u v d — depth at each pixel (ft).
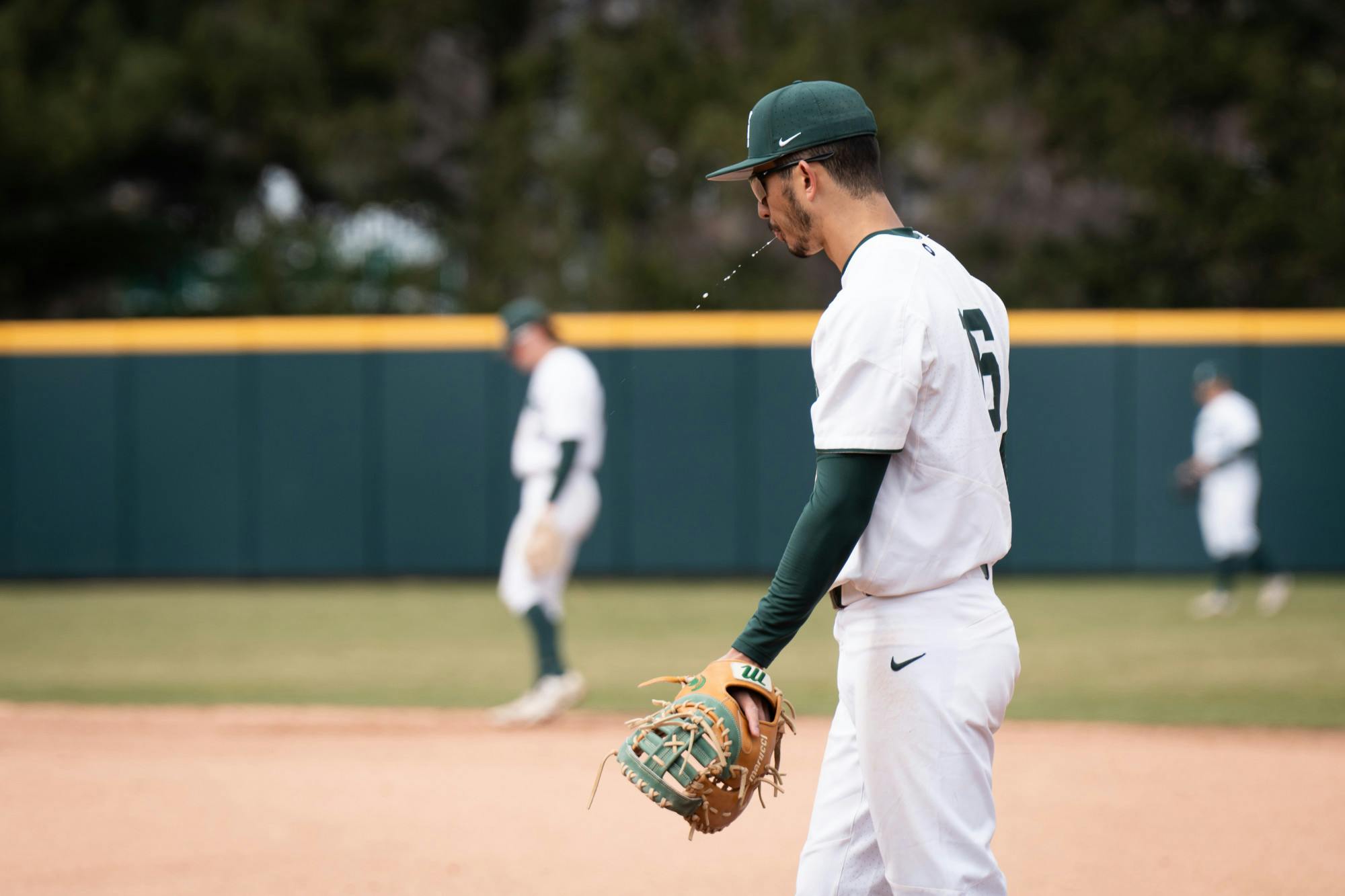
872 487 23.09
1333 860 46.55
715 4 202.59
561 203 192.34
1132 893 43.19
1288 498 131.54
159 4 194.29
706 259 187.83
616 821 52.24
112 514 136.36
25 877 45.11
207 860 47.14
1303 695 77.36
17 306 200.75
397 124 192.95
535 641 70.95
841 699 27.04
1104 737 66.69
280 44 187.01
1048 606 113.91
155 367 135.95
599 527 134.82
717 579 134.41
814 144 25.17
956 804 24.39
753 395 133.39
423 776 59.72
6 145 175.63
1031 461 132.77
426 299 195.21
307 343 135.44
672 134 185.78
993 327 25.82
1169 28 185.88
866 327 23.18
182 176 208.44
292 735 68.28
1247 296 185.26
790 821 51.85
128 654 95.04
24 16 183.52
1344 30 195.62
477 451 135.03
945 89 179.63
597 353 134.72
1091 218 207.82
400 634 103.35
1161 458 131.54
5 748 65.26
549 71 198.59
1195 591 123.54
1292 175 182.09
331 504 136.05
